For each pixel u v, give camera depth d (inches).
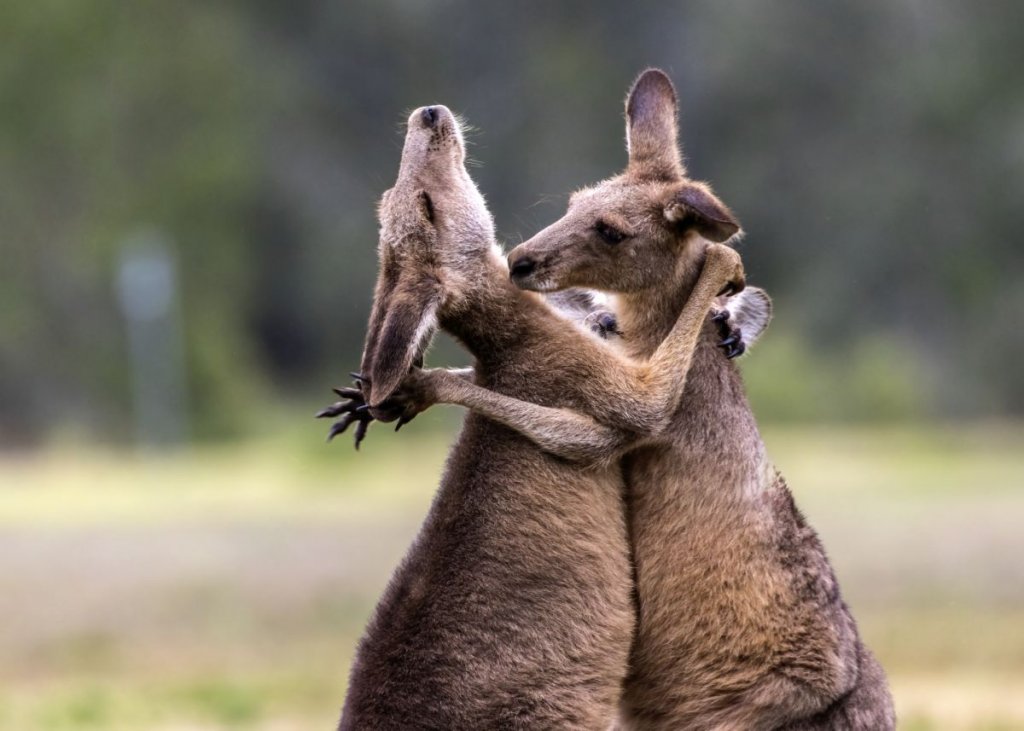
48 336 2960.1
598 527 490.0
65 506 1772.9
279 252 3309.5
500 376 503.8
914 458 2116.1
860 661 507.2
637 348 525.0
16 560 1342.3
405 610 477.1
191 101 3174.2
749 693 497.4
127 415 2935.5
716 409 511.2
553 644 476.1
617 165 2979.8
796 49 3053.6
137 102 3164.4
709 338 518.3
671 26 3117.6
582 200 525.3
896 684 892.0
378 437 2231.8
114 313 2992.1
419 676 469.1
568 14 3144.7
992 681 893.2
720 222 501.0
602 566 486.9
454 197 517.7
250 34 3405.5
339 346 3304.6
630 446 498.0
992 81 3036.4
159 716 831.1
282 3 3346.5
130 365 2930.6
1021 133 3004.4
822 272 2972.4
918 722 759.1
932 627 1034.1
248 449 2704.2
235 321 3196.4
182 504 1772.9
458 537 481.4
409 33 3253.0
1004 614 1068.5
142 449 2755.9
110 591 1211.9
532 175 2945.4
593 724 478.9
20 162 3061.0
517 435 491.2
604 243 514.9
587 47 3115.2
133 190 3115.2
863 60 3073.3
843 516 1485.0
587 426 490.3
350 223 3243.1
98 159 3090.6
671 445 505.0
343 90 3316.9
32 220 3029.0
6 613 1140.5
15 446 2832.2
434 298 491.8
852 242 2984.7
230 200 3198.8
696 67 3061.0
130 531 1508.4
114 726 804.6
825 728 498.0
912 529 1391.5
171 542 1424.7
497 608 474.3
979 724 760.3
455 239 511.2
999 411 2938.0
